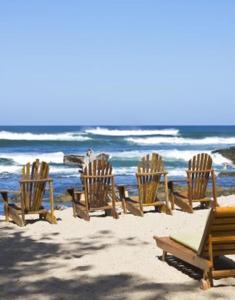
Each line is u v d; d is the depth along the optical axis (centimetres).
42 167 1128
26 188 1116
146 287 653
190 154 4072
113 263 770
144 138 5594
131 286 657
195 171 1238
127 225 1077
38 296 621
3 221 1144
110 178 1184
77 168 3083
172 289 644
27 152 4306
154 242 914
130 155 3950
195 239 739
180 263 764
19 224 1077
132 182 2423
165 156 3956
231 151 3847
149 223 1098
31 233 1006
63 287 656
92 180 1161
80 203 1199
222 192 1825
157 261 779
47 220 1130
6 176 2773
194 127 11369
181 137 5994
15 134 5322
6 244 909
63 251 852
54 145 5066
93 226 1070
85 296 621
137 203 1232
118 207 1288
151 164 1221
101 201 1182
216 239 636
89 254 829
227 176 2736
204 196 1273
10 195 1892
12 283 673
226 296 616
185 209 1241
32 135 5378
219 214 608
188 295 620
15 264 770
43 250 860
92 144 5166
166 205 1209
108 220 1136
